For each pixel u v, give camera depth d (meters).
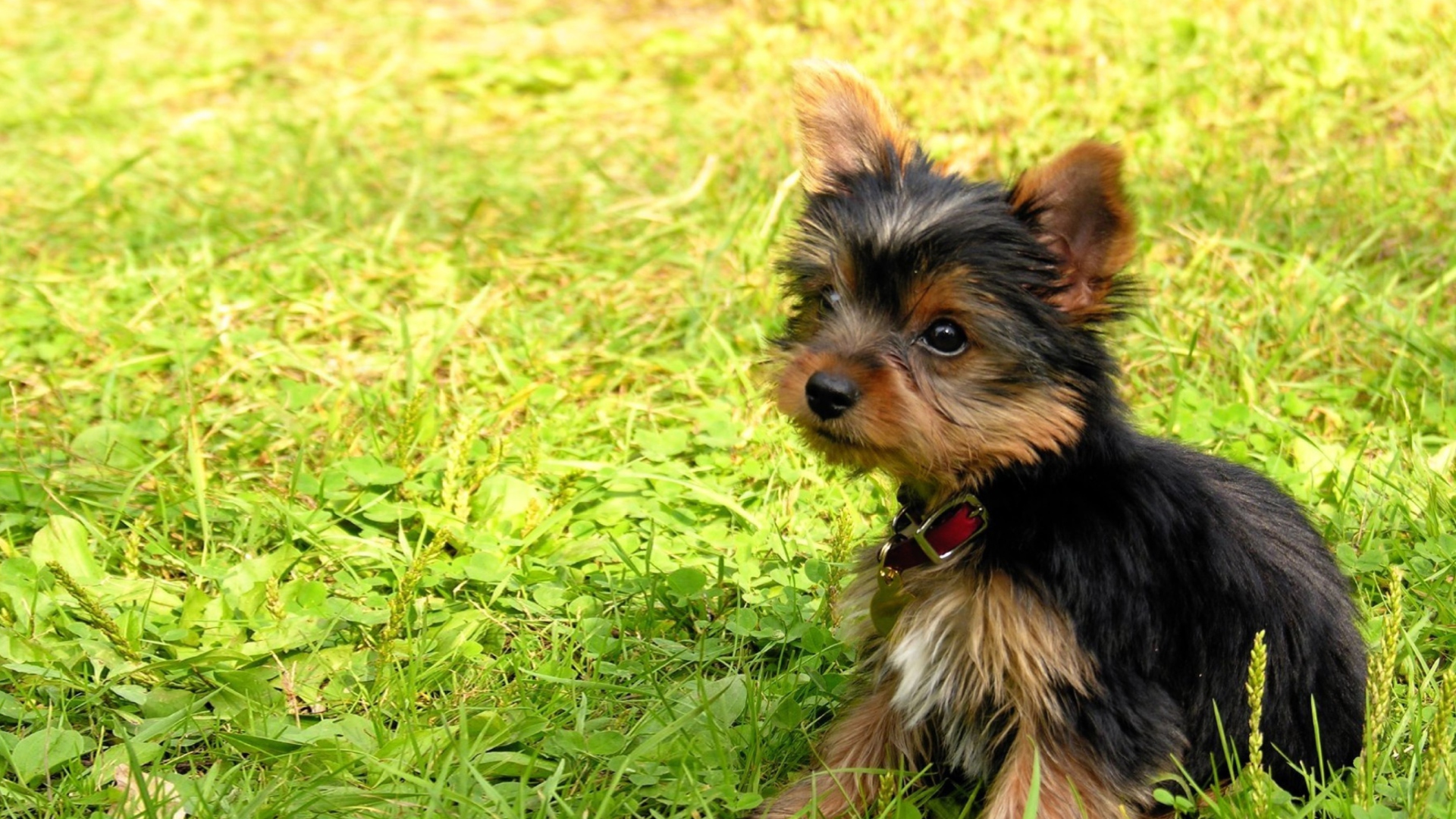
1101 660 0.95
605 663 1.07
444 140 1.79
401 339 1.33
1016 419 0.96
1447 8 1.89
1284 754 0.98
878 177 1.01
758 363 1.07
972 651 0.97
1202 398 1.26
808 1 2.10
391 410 1.27
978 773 1.00
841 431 0.97
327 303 1.36
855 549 1.08
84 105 1.98
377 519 1.16
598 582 1.13
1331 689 0.99
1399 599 0.94
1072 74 1.82
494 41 2.20
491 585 1.12
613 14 2.29
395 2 2.42
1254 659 0.93
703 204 1.54
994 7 2.03
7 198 1.65
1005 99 1.77
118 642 1.05
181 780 0.99
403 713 1.03
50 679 1.04
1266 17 1.91
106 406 1.25
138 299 1.38
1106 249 0.97
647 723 1.03
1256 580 0.98
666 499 1.19
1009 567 0.96
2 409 1.26
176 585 1.12
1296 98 1.71
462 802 0.97
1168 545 0.97
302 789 0.98
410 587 1.04
